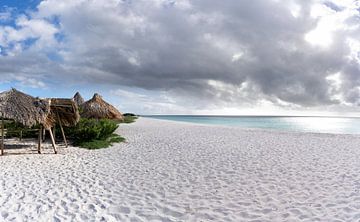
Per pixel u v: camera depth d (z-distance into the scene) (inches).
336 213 209.8
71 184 280.5
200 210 216.5
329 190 264.4
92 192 256.5
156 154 458.0
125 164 378.3
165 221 197.5
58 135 627.2
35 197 240.8
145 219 200.2
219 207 222.7
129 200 237.0
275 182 291.3
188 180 298.7
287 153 472.4
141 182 290.5
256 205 226.7
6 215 203.9
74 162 388.5
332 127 1609.3
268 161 401.4
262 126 1601.9
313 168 356.2
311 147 547.5
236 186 277.7
